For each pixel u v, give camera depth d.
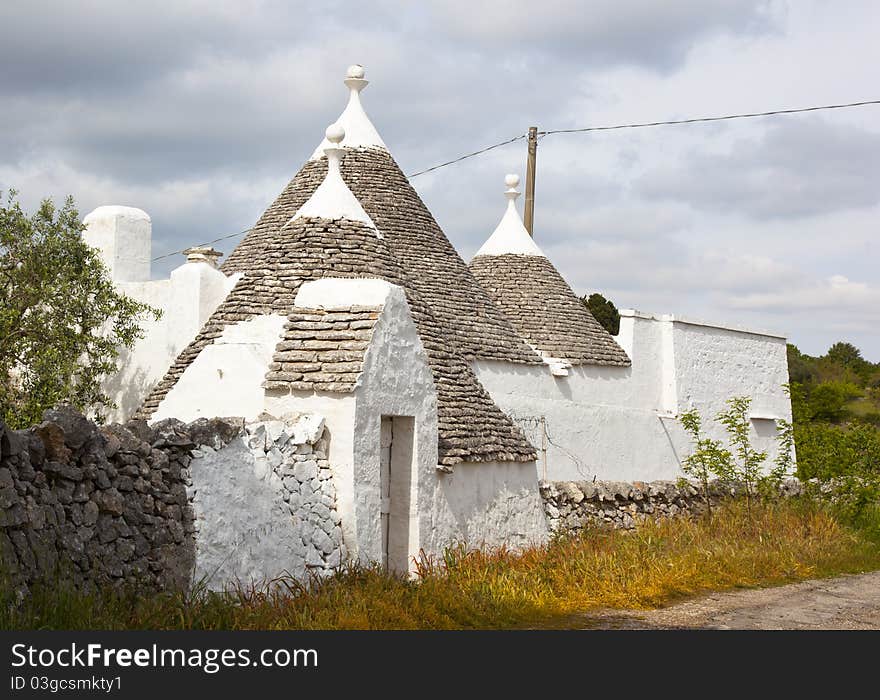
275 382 12.34
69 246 18.61
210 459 10.42
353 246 16.12
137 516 9.58
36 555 8.45
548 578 13.05
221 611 9.52
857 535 19.12
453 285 20.59
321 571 11.46
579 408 20.52
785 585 14.68
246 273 15.60
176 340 19.47
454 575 12.41
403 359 12.97
